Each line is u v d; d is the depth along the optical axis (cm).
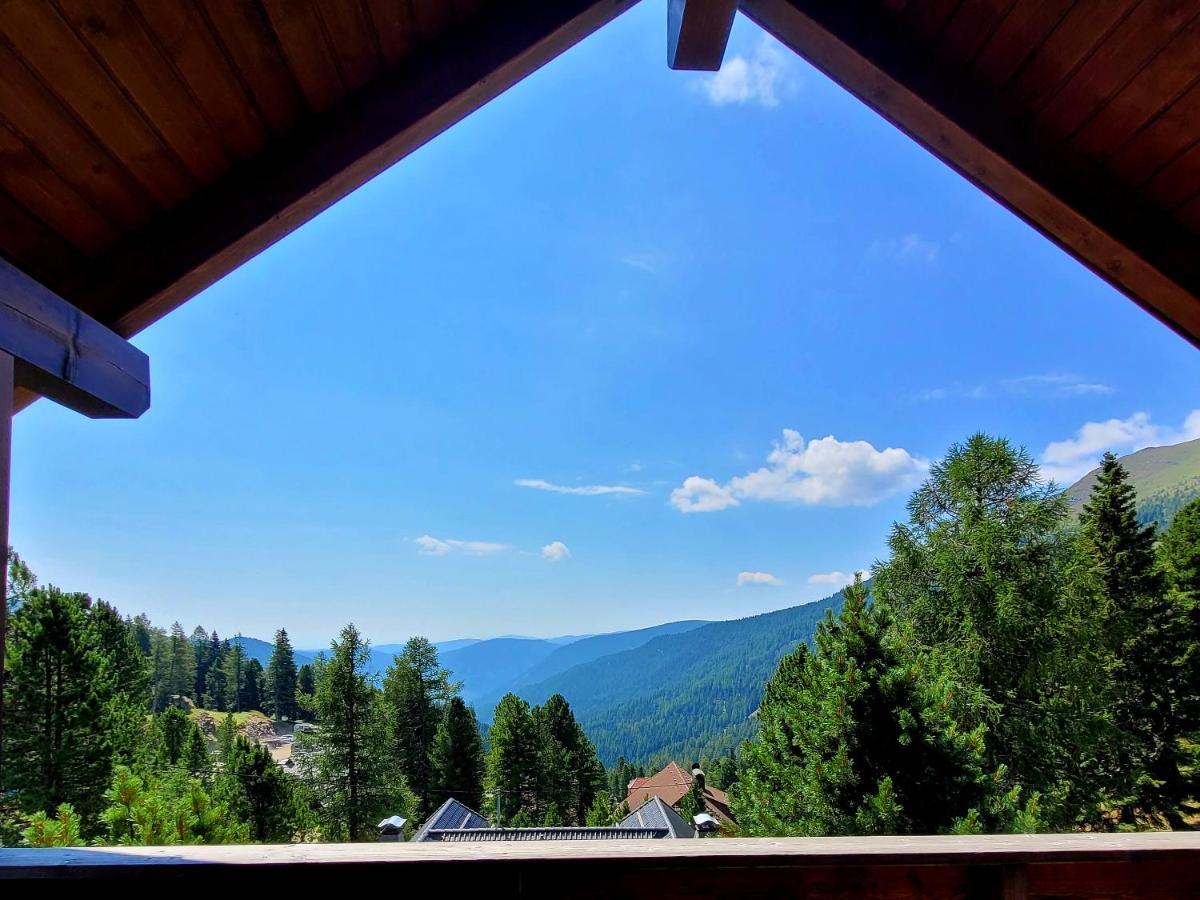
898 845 132
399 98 178
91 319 168
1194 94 173
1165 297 197
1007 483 1452
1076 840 137
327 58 167
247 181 179
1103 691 1385
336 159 177
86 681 1608
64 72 144
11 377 141
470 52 178
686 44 177
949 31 181
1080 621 1352
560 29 178
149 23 145
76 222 168
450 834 1193
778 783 970
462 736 2773
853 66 187
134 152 162
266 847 131
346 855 125
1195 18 163
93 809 1538
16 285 144
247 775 1445
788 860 127
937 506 1528
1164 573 1753
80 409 177
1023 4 171
